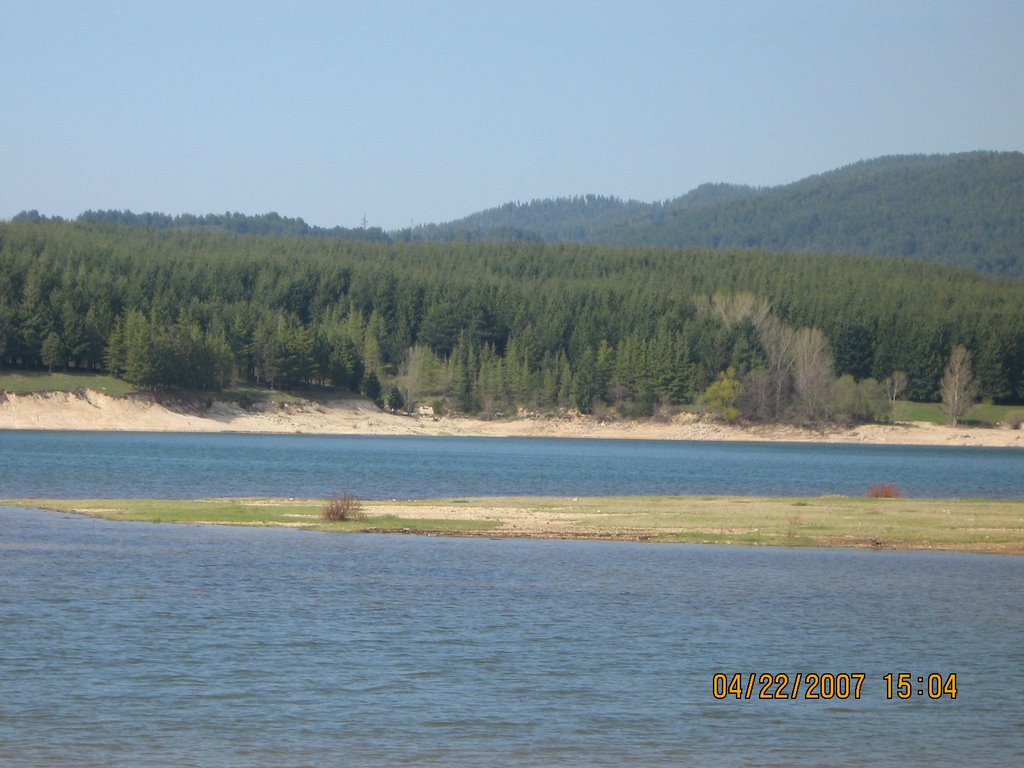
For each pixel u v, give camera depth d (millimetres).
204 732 36031
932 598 57469
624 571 64188
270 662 43719
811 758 34875
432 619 51062
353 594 56188
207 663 43375
